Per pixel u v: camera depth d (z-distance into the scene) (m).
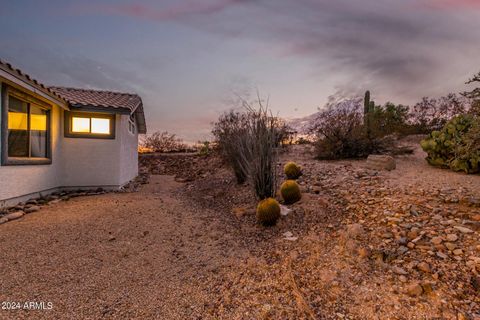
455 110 10.56
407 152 8.69
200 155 13.68
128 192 7.61
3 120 5.11
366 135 8.88
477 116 4.23
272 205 4.29
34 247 3.46
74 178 7.57
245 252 3.56
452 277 2.43
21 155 5.88
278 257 3.31
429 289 2.31
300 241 3.64
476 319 1.96
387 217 3.79
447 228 3.26
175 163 13.38
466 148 4.46
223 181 8.31
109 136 7.85
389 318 2.10
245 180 7.36
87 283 2.73
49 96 6.02
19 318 2.16
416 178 5.69
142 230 4.30
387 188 5.10
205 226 4.61
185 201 6.45
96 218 4.75
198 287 2.74
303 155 9.82
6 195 5.24
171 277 2.93
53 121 6.98
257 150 5.38
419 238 3.12
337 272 2.78
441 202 4.16
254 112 5.46
